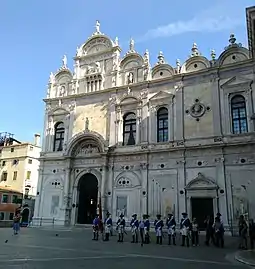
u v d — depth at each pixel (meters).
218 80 34.62
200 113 34.44
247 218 29.22
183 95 36.09
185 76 36.44
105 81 42.31
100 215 35.91
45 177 42.50
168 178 34.34
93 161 39.78
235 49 34.41
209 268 13.09
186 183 33.16
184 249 21.22
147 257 16.41
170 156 34.81
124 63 41.59
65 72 46.06
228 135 32.34
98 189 38.41
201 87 35.31
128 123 39.25
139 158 36.66
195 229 24.44
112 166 38.12
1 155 71.56
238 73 33.66
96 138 39.47
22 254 16.05
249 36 24.88
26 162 68.12
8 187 66.62
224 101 33.62
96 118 41.22
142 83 38.81
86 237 28.89
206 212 31.69
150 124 37.16
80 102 43.19
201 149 33.25
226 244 24.45
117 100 40.28
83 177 40.78
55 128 44.41
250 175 30.31
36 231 34.28
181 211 32.56
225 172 31.50
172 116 36.03
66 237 28.61
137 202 35.41
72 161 41.19
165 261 15.03
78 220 39.72
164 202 33.81
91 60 44.38
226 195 30.80
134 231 25.91
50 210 40.72
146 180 35.44
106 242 25.12
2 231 34.66
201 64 36.28
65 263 13.34
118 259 15.21
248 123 31.88
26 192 67.06
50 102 45.44
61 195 40.59
